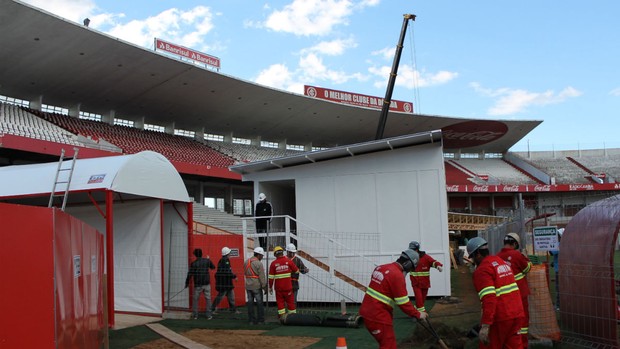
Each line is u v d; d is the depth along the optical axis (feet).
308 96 133.80
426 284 34.71
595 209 25.68
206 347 27.63
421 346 26.32
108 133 111.24
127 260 40.52
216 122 137.90
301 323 34.01
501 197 177.17
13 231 12.43
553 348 24.88
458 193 173.58
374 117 153.07
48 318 12.87
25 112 97.40
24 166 40.93
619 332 26.03
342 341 17.08
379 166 47.21
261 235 46.26
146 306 39.22
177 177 42.01
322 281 44.98
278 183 53.88
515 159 203.10
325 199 48.70
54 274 13.12
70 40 82.79
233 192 132.67
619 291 28.91
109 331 32.83
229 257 45.65
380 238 46.21
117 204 41.42
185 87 109.81
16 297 12.38
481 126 173.17
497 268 18.49
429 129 172.45
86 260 18.74
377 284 19.89
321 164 49.34
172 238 43.14
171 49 109.50
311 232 48.32
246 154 146.61
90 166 37.37
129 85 104.06
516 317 18.30
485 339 17.84
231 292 40.68
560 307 27.30
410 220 45.62
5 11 71.67
